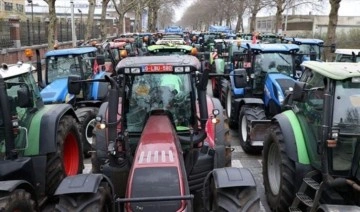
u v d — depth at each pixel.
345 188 5.04
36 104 6.56
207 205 4.79
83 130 9.00
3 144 5.42
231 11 57.38
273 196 6.26
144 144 4.47
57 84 9.83
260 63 10.08
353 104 5.00
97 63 11.20
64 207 4.21
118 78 5.65
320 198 5.11
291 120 6.00
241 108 9.78
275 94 8.96
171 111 5.70
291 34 45.16
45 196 6.21
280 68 10.01
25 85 5.86
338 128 4.95
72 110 7.46
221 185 4.36
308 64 5.96
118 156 5.17
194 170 5.45
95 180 4.43
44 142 6.18
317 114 5.34
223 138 6.54
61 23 31.77
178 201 3.98
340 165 5.05
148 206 3.96
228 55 15.60
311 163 5.55
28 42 24.64
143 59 5.92
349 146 5.00
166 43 14.24
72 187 4.30
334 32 19.06
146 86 5.75
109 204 4.57
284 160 5.77
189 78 5.73
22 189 4.84
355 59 13.48
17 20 22.61
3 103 5.32
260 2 39.84
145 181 4.05
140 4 47.47
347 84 5.02
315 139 5.41
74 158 7.40
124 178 5.11
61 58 10.48
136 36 24.80
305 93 5.78
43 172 6.11
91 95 10.27
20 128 5.83
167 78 5.74
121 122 5.50
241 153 9.47
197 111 5.69
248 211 4.23
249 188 4.41
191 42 24.95
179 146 4.59
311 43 17.23
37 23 26.22
